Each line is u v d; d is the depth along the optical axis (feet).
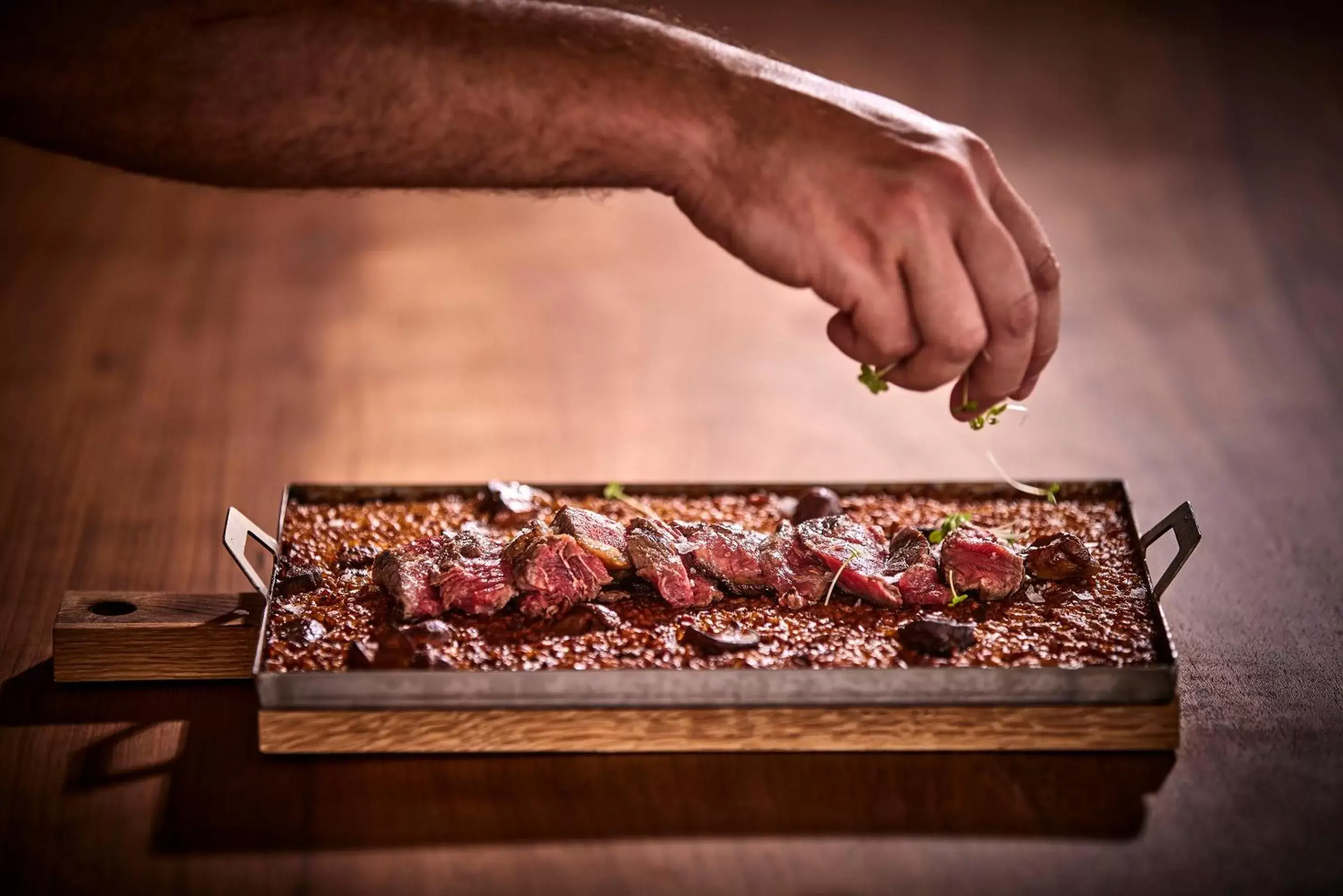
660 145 3.06
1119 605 3.27
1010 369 3.08
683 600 3.25
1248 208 5.17
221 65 3.06
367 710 3.12
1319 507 3.81
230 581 3.60
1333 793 3.12
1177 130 5.80
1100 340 4.49
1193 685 3.32
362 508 3.51
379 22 3.06
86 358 4.36
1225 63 6.32
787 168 3.01
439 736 3.14
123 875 3.01
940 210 2.98
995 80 6.28
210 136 3.09
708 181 3.07
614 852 3.03
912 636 3.17
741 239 3.07
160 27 3.05
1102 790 3.11
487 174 3.13
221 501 3.84
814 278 3.03
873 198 2.98
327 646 3.18
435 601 3.23
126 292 4.68
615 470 4.00
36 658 3.38
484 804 3.10
